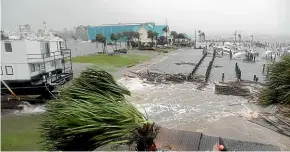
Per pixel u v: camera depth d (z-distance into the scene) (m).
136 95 17.38
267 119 11.77
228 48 60.09
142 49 58.75
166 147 7.04
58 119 5.75
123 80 22.83
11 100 13.38
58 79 15.58
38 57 14.97
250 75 27.53
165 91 18.92
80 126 5.60
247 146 7.22
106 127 5.82
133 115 6.35
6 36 13.91
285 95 11.89
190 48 76.81
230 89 18.25
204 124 11.71
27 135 9.52
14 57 13.66
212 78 25.23
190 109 14.30
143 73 26.75
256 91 18.00
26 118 11.83
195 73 28.23
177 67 33.75
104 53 47.72
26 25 15.50
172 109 14.27
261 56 47.94
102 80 7.43
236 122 11.88
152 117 12.77
